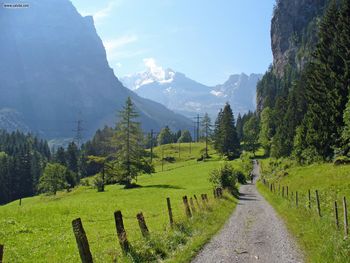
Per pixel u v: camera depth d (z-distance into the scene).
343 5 61.25
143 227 17.56
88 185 109.38
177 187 72.31
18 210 37.22
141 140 86.81
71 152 182.12
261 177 85.00
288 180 57.75
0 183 145.62
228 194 46.88
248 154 151.50
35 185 160.12
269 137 157.12
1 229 25.69
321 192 36.19
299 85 121.38
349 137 55.53
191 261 15.78
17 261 16.42
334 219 22.03
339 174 44.25
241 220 28.05
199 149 194.00
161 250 16.28
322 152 65.94
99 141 181.12
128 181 83.62
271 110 166.00
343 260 14.25
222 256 16.64
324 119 64.75
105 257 15.12
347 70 60.62
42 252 18.20
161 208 38.53
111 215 34.00
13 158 153.75
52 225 28.12
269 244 19.11
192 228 21.84
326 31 67.69
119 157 84.56
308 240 19.09
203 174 95.69
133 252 15.05
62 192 111.88
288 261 15.74
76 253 17.73
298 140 79.75
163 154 181.88
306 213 26.70
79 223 12.46
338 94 61.62
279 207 35.59
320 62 67.44
